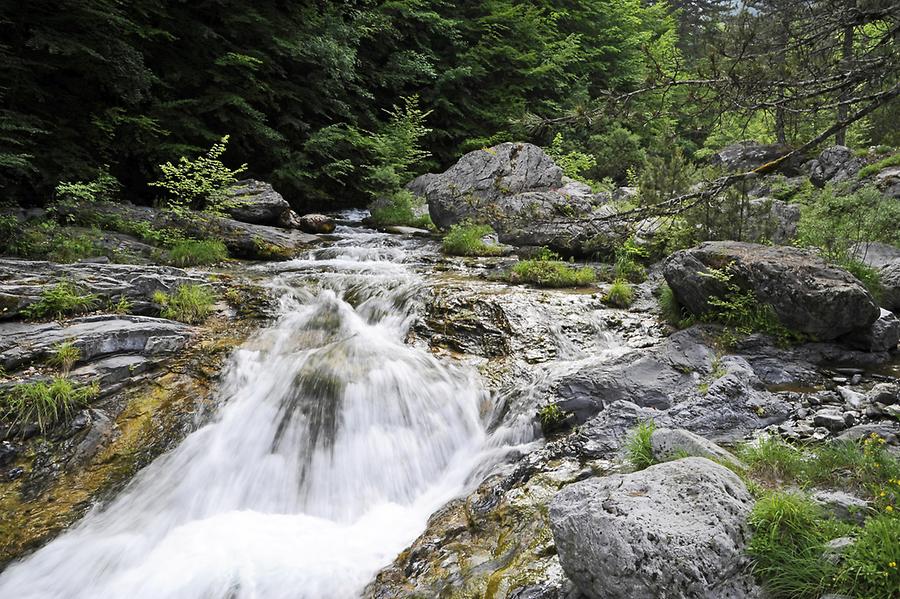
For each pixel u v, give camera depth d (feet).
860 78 13.25
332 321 25.85
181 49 46.65
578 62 79.87
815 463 13.15
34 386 17.65
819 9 13.64
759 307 22.39
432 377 21.16
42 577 13.71
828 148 58.85
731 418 17.16
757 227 30.86
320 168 53.98
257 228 39.06
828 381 19.81
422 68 65.10
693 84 14.70
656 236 33.37
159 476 17.24
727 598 8.60
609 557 9.34
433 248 39.65
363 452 18.19
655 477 10.70
